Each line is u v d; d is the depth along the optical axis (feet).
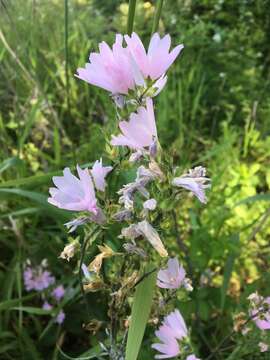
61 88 1.53
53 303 1.04
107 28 2.00
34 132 1.39
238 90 1.82
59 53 1.64
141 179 0.43
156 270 0.49
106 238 0.86
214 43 1.97
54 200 0.46
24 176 1.13
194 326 1.01
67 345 1.05
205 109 1.72
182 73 1.77
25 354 0.98
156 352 0.90
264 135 1.69
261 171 1.57
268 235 1.34
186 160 1.47
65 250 0.51
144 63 0.45
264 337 0.73
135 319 0.49
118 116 0.46
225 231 1.25
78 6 2.17
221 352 0.93
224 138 1.51
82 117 1.55
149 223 0.44
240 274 1.21
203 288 1.00
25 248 1.08
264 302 0.70
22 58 1.44
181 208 1.28
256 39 2.07
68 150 1.40
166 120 1.52
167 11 2.08
